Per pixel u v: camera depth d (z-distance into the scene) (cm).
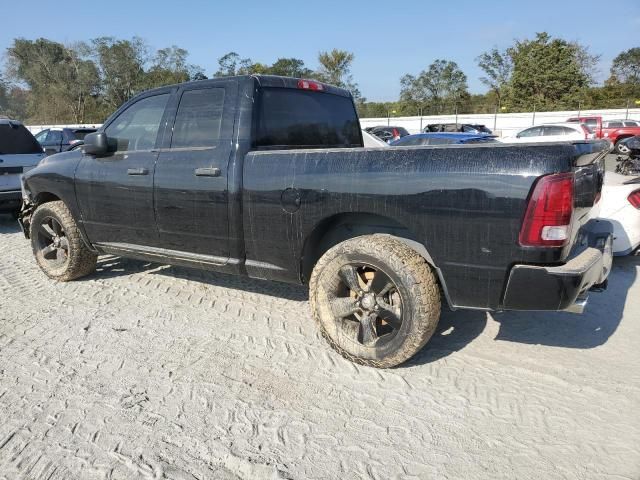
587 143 274
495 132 3550
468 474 230
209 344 360
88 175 439
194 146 380
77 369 325
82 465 237
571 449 246
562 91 4734
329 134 432
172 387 303
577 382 306
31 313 418
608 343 357
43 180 478
